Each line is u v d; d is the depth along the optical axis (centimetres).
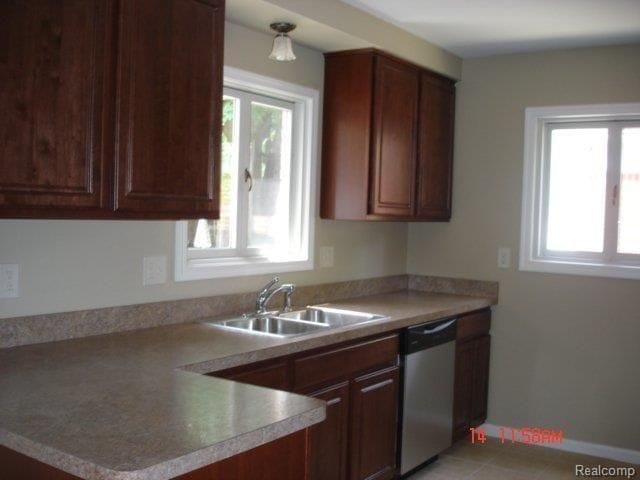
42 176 188
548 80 401
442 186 420
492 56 418
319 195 365
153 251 273
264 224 346
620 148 391
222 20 245
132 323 263
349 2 316
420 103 389
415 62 376
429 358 342
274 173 351
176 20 225
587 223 402
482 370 411
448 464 370
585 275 391
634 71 377
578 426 395
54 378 189
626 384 381
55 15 190
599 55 386
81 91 198
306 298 357
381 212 359
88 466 129
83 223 245
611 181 393
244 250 330
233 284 312
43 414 157
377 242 418
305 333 267
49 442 139
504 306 417
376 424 306
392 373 317
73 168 197
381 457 312
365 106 348
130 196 213
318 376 266
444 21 345
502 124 416
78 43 196
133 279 265
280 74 331
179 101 228
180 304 282
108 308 254
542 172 411
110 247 256
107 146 206
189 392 177
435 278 440
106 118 205
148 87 217
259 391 180
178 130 229
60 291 239
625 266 383
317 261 368
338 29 312
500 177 418
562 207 409
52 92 190
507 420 418
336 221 381
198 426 149
